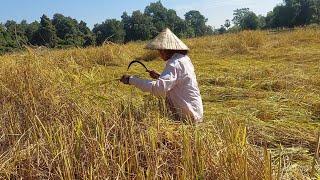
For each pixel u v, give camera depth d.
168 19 62.62
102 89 5.87
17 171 3.63
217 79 8.51
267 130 4.96
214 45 18.03
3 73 6.08
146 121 4.18
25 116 4.55
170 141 3.86
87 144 3.75
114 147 3.56
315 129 5.13
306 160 4.13
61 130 3.88
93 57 12.59
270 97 6.79
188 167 3.36
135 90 7.05
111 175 3.37
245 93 7.15
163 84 4.79
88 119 4.33
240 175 3.17
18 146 3.84
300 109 6.09
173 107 4.96
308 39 17.50
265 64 11.03
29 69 6.05
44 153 3.70
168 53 5.03
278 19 61.84
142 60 14.05
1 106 5.12
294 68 9.64
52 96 5.14
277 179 3.13
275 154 4.18
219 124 4.37
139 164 3.53
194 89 4.94
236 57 13.47
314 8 57.59
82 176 3.40
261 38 16.28
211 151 3.54
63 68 6.95
